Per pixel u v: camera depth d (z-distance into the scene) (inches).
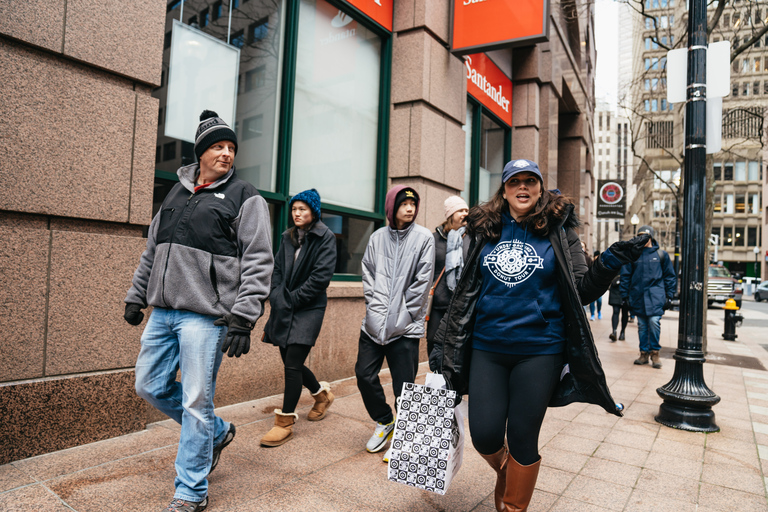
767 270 2162.9
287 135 204.1
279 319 136.7
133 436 133.4
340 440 140.6
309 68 220.1
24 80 115.2
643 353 284.7
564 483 117.9
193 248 95.5
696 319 170.4
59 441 121.1
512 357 86.5
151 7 140.3
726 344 396.2
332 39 232.1
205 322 96.0
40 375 118.0
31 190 116.0
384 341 128.8
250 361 173.5
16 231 114.1
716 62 174.7
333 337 209.6
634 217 907.4
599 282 77.9
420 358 261.1
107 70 130.6
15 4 112.6
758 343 416.5
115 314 131.3
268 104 201.9
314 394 157.1
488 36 262.8
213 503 100.4
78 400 124.1
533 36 251.0
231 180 103.4
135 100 136.6
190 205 98.3
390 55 261.0
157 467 114.7
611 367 277.7
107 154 130.2
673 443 149.5
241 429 146.3
